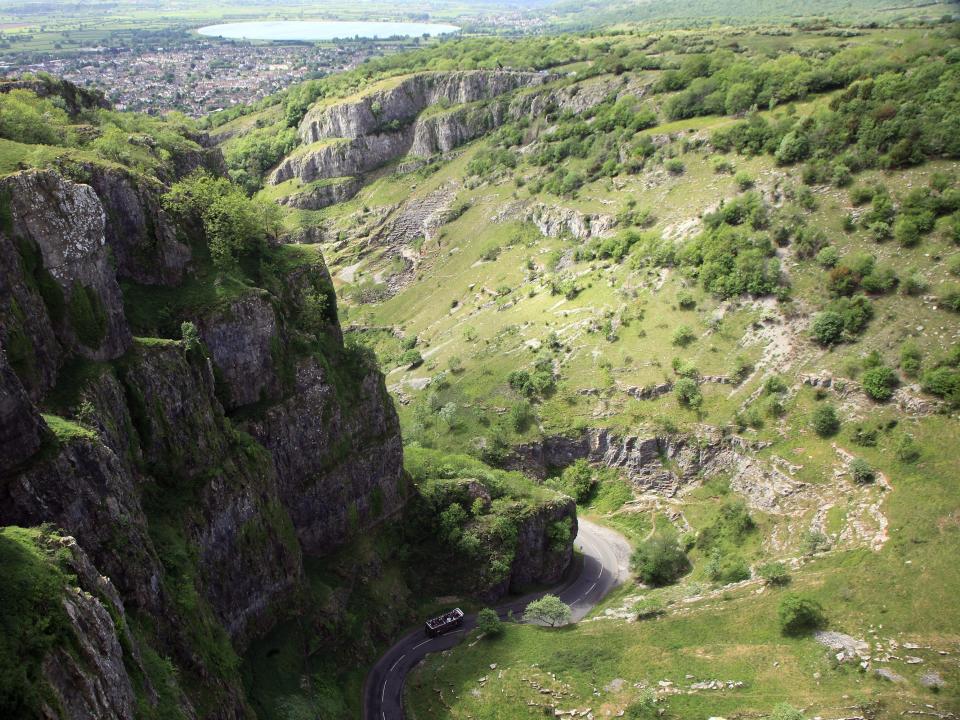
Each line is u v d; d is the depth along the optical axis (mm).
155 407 57250
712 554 98438
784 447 105562
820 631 71062
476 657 78250
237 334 71625
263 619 67438
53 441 43406
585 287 151625
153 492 56031
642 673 71188
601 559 106438
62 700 31875
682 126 175125
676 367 121875
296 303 81875
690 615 80750
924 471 90125
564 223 179875
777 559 91438
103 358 54625
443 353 160000
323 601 76312
